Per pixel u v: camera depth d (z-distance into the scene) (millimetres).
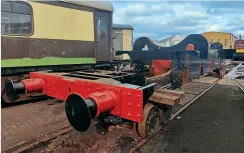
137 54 6344
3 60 4500
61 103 5168
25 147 2873
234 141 3205
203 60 7969
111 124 3678
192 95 6348
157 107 3141
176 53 5742
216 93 6859
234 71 11070
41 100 5496
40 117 4152
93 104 2375
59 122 3875
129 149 2912
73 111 2473
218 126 3820
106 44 7047
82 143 3068
